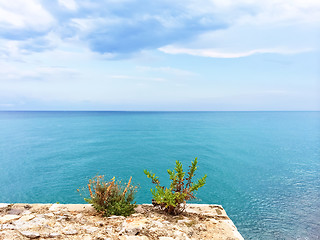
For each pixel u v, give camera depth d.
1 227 4.47
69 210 6.18
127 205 6.16
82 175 31.30
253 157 44.56
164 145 58.62
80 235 4.44
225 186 26.80
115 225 5.09
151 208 6.82
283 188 26.12
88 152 48.81
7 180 29.08
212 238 4.84
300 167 36.72
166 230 4.88
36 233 4.27
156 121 176.12
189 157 44.34
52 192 24.72
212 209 7.01
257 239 14.72
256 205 20.98
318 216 18.30
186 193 6.24
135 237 4.44
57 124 135.38
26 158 42.34
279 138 74.69
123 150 51.25
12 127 112.25
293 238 14.79
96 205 6.11
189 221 5.63
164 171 34.25
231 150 52.09
